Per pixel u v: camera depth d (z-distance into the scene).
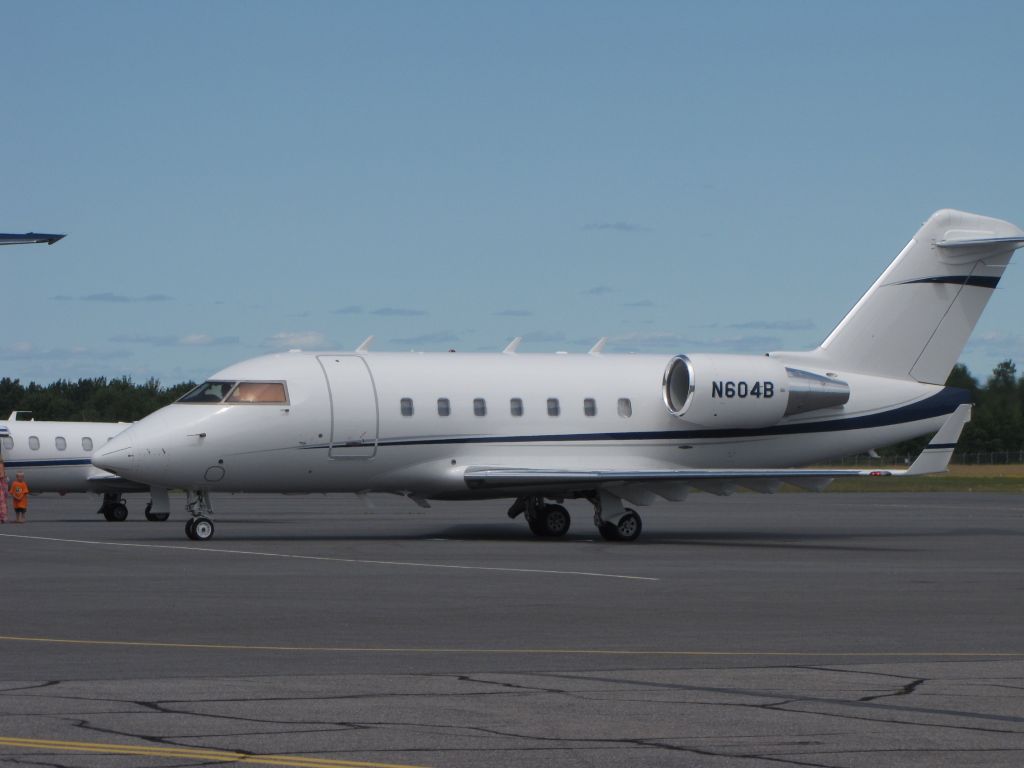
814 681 25.50
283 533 71.69
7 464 93.06
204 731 20.59
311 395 64.94
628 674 26.19
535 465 68.69
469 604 38.16
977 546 63.94
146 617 34.81
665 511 103.94
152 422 63.66
